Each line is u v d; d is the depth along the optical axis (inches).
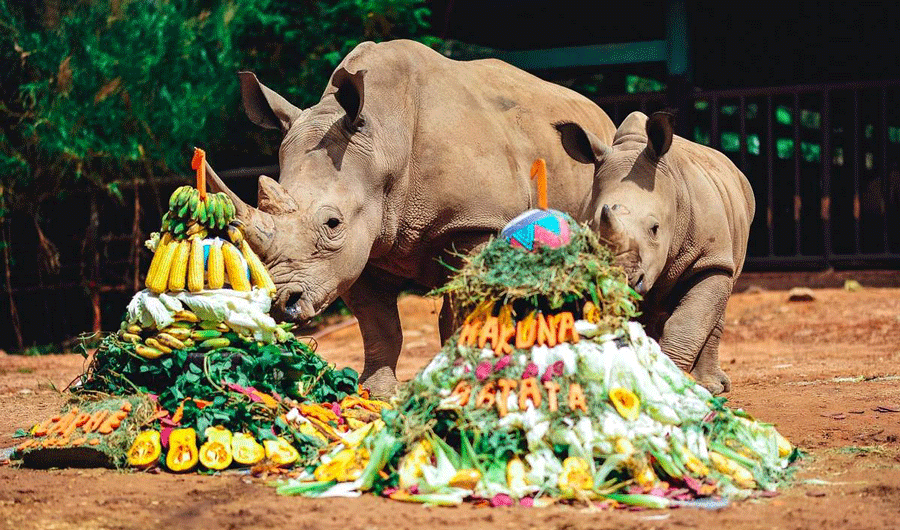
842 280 1004.6
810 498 290.7
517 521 264.8
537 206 515.8
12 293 1065.5
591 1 1093.8
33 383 669.9
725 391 530.0
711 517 269.3
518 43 1270.9
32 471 340.5
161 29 1005.2
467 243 485.1
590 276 308.5
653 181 454.6
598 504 279.9
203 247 359.9
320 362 380.5
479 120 496.4
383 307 524.7
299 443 342.6
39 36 992.2
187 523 269.6
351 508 280.7
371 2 962.7
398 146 472.7
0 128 1019.3
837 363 639.8
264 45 1034.7
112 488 311.4
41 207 1069.1
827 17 1178.6
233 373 350.6
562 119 534.9
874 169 1346.0
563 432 288.7
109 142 998.4
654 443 291.7
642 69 1258.0
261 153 1071.6
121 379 359.9
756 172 1264.8
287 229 425.7
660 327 559.2
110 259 1078.4
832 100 1332.4
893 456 345.7
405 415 302.4
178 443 336.2
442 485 286.7
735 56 1294.3
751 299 948.6
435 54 511.8
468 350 303.9
